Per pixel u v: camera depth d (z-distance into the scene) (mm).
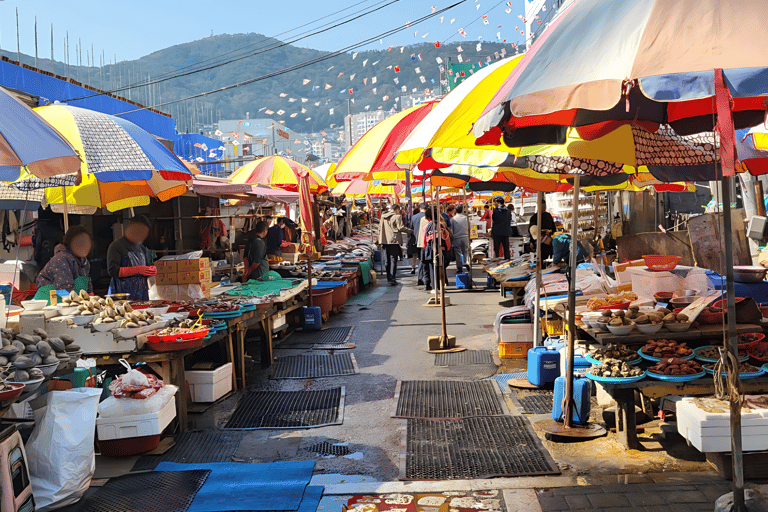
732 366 3352
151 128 20484
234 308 7137
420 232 15695
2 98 3969
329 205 20812
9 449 3631
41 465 4059
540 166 5207
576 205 5211
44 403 4578
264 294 9664
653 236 8695
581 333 6234
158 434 5043
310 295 11180
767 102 3523
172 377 5629
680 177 5531
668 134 4746
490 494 4074
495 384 6820
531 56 3049
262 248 11672
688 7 2518
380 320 11648
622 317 5109
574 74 2611
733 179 10773
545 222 12648
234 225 17594
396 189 15906
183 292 8953
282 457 4945
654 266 6625
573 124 3666
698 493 3904
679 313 5152
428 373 7492
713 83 2461
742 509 3359
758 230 7961
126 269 7578
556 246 10211
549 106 2637
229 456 5004
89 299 5738
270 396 6773
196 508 3994
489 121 3131
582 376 5645
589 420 5480
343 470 4621
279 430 5625
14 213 11172
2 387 3656
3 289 6965
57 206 9328
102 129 6098
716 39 2375
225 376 6805
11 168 5258
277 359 8680
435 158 6000
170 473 4609
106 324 5430
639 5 2668
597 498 3900
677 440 4875
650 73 2359
